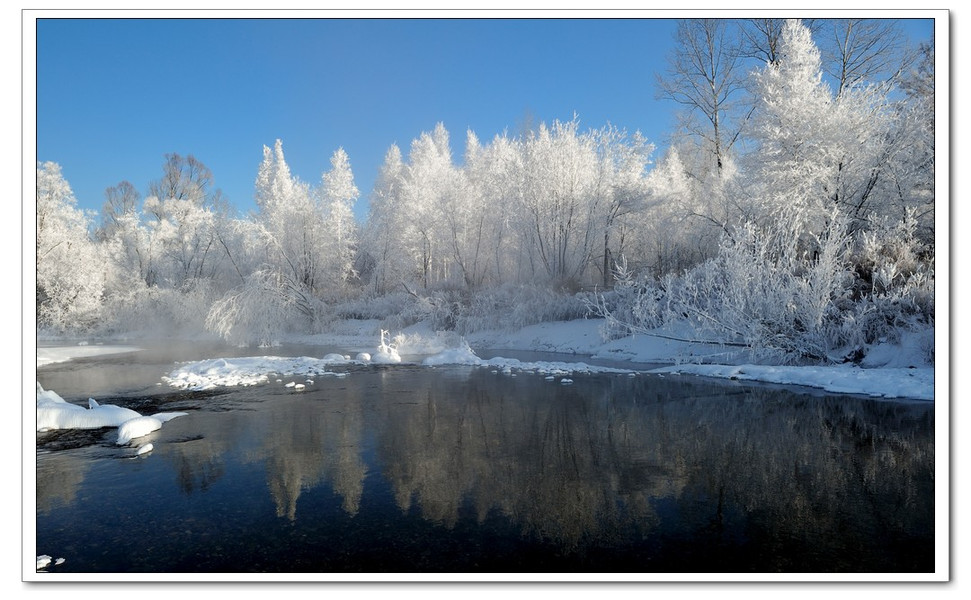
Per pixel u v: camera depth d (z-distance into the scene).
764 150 20.55
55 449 7.66
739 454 7.16
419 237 34.25
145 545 4.51
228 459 7.07
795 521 4.91
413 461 6.90
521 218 29.58
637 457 7.04
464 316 28.30
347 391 12.45
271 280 29.08
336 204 36.88
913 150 18.17
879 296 14.31
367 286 37.78
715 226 24.77
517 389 12.66
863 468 6.51
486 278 32.66
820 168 18.80
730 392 12.09
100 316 31.16
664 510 5.21
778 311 15.40
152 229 37.91
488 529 4.77
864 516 5.03
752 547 4.38
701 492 5.70
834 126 18.98
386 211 37.06
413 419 9.40
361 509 5.28
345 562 4.14
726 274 16.91
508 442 7.82
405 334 28.64
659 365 17.59
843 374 12.62
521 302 26.69
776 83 20.75
